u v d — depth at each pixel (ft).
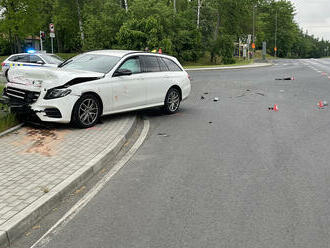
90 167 18.42
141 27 143.02
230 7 192.85
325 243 11.98
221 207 14.79
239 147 23.99
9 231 12.05
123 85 29.84
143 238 12.32
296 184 17.40
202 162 20.85
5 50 192.34
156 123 31.50
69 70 28.12
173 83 35.17
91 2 160.25
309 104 42.34
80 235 12.55
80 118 26.78
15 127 26.35
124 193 16.30
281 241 12.10
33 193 15.07
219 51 183.62
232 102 43.91
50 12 183.42
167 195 16.07
